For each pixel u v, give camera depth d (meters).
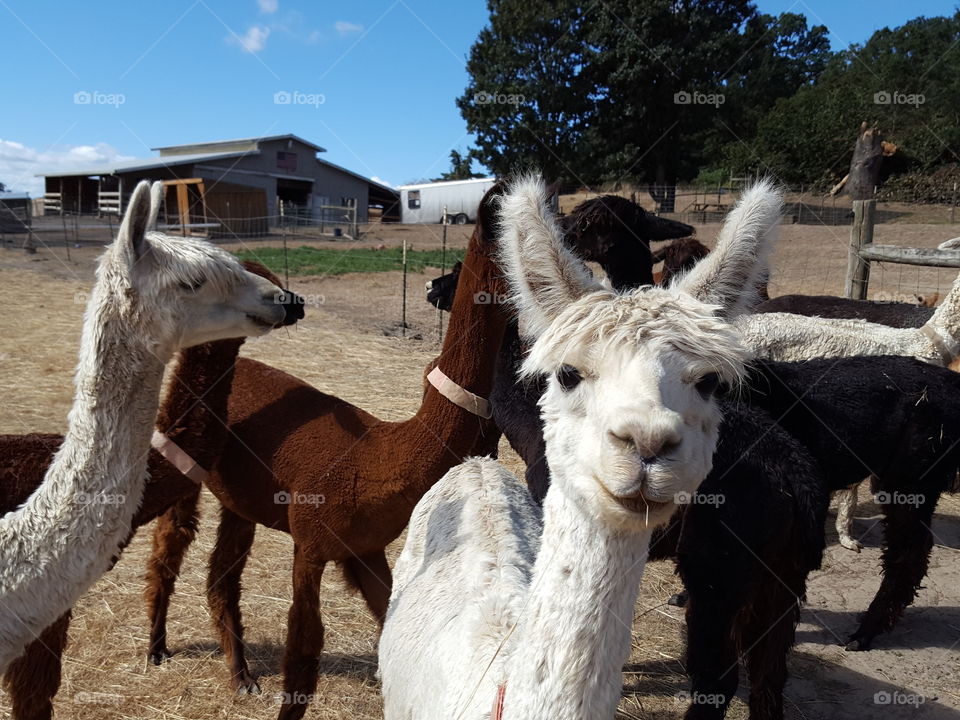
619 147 33.97
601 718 2.03
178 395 3.53
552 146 32.62
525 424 4.45
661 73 31.78
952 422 4.45
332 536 3.59
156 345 3.09
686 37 32.03
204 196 35.56
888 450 4.48
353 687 4.16
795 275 16.14
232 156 41.56
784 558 3.69
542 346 2.08
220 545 4.24
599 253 5.40
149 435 3.16
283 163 44.44
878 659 4.80
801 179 30.38
